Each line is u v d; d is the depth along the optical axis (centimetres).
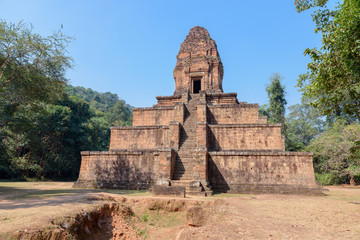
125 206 950
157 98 2502
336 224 684
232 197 1237
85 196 1014
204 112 2027
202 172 1461
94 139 3906
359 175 2516
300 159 1498
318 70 960
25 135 2247
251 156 1559
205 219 762
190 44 2755
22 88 1505
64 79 1647
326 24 953
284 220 729
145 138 2003
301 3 999
